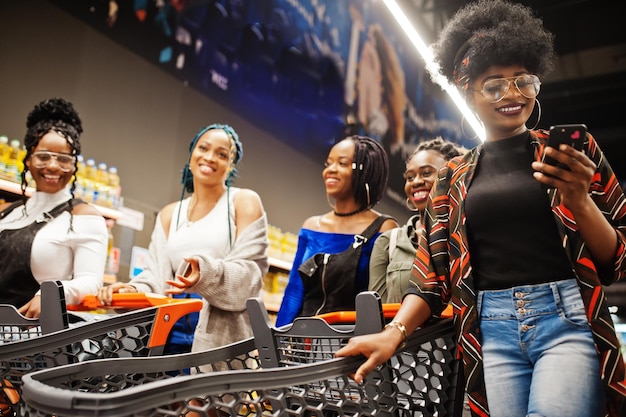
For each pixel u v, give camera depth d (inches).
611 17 270.1
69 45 162.4
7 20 147.3
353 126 277.4
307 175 257.3
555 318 47.6
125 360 49.5
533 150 52.7
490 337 50.0
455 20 62.3
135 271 172.4
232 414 37.8
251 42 218.2
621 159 362.6
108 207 152.7
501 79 52.8
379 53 298.2
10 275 83.3
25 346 55.2
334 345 52.9
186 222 90.3
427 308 52.9
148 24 184.1
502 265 50.6
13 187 126.8
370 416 49.8
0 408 59.1
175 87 193.2
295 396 42.6
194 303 64.8
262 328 55.2
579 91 324.2
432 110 350.3
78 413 32.5
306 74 246.8
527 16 59.7
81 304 74.5
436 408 52.1
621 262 48.3
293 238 213.8
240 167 214.8
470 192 53.7
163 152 189.3
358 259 85.5
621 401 45.1
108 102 171.5
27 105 151.6
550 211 49.8
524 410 47.6
